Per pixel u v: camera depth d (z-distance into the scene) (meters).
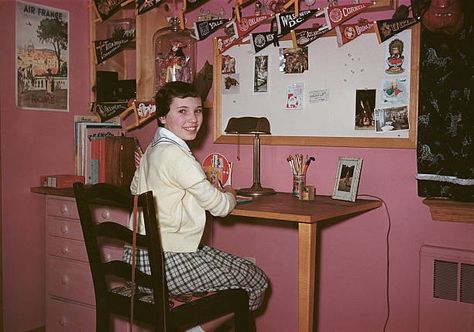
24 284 2.86
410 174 2.34
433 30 2.11
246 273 2.12
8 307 2.79
